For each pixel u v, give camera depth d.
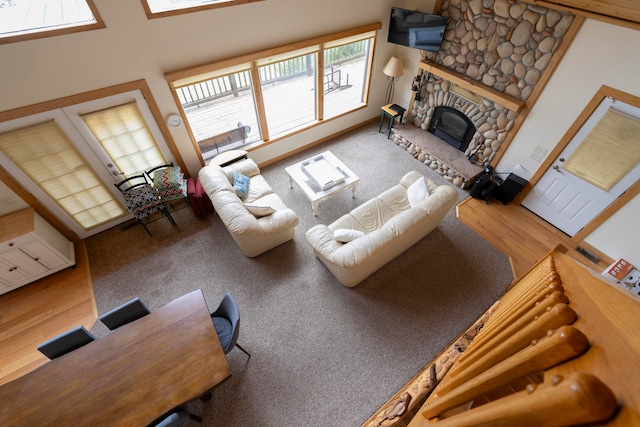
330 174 4.30
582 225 3.86
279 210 3.68
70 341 2.29
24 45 2.66
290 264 3.77
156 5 3.17
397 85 5.80
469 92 4.45
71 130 3.27
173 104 3.79
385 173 5.08
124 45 3.10
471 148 4.76
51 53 2.80
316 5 4.01
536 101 3.76
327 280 3.60
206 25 3.41
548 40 3.38
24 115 2.94
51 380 2.03
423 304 3.36
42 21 2.73
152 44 3.24
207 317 2.36
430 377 2.12
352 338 3.09
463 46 4.29
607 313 0.76
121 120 3.53
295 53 4.29
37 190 3.41
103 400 1.95
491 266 3.73
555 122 3.66
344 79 6.76
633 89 2.93
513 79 3.89
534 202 4.30
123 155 3.80
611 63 3.01
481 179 4.43
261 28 3.79
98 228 4.12
